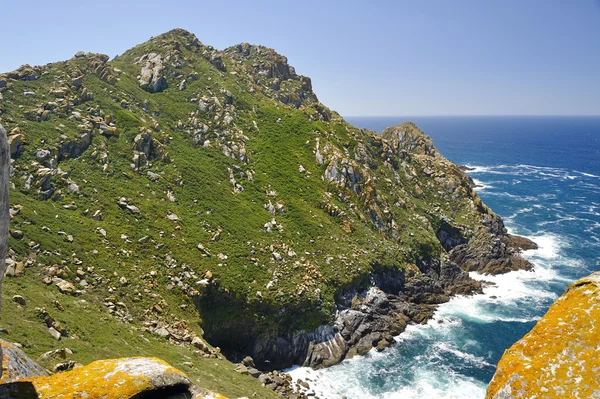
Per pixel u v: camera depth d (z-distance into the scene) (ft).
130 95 251.80
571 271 254.88
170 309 139.13
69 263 131.54
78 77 228.43
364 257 209.26
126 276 140.67
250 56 423.64
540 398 25.58
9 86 195.72
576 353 26.48
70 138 185.37
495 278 245.86
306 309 171.12
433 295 218.38
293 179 248.93
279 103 338.13
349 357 169.99
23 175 158.10
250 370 146.00
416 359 169.27
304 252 197.06
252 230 196.65
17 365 49.26
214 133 262.26
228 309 159.84
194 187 209.46
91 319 110.63
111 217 164.14
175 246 165.99
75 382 46.01
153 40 337.72
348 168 260.62
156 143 217.36
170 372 50.65
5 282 106.01
